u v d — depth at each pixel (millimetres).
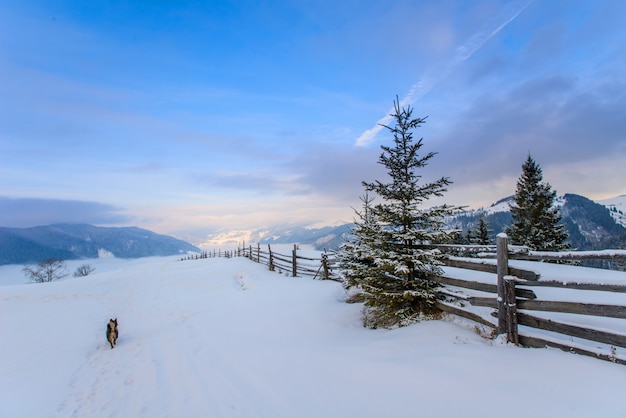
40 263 74938
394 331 6941
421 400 4016
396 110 7891
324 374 5227
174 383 5703
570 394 3709
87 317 12172
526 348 5090
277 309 10742
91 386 5969
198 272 25156
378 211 7828
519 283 5320
